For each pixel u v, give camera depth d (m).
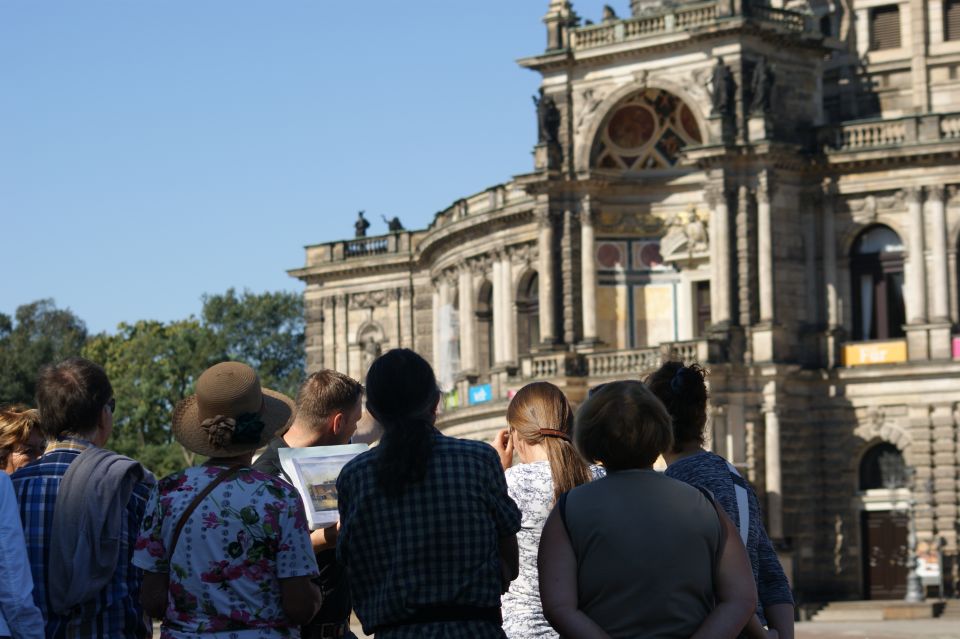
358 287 118.56
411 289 116.19
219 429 16.28
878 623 74.69
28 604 17.19
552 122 89.94
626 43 88.25
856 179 88.25
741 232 86.62
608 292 90.44
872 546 86.50
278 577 16.14
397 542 15.62
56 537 17.89
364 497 15.76
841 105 99.38
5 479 17.44
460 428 99.50
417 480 15.62
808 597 86.25
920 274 86.56
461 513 15.64
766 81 86.44
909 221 87.00
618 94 88.88
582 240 90.00
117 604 18.22
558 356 88.19
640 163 90.81
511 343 96.75
